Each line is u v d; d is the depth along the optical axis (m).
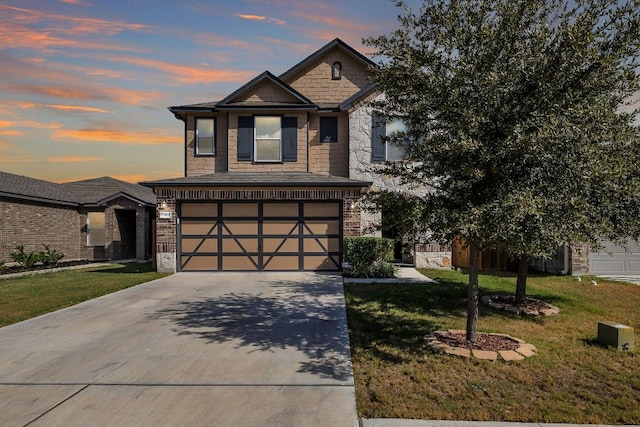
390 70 5.43
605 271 12.98
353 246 12.07
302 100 15.55
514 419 3.82
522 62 5.07
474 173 4.58
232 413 3.91
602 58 4.59
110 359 5.37
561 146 4.41
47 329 6.79
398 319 7.40
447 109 5.06
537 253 4.86
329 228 13.39
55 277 13.05
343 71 16.97
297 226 13.39
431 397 4.27
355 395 4.32
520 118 4.80
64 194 20.39
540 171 4.68
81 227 20.58
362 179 14.62
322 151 15.70
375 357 5.46
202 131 15.83
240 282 11.35
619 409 4.03
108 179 23.45
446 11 5.22
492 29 4.97
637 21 4.68
